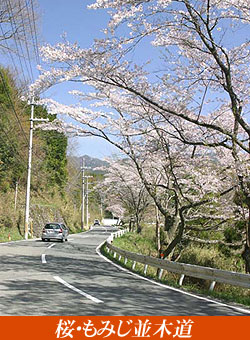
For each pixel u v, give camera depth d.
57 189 51.19
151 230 40.09
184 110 13.59
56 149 47.94
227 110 13.95
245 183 11.82
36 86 12.48
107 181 32.66
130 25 11.00
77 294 8.27
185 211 16.52
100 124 15.78
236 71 12.57
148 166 17.86
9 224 32.78
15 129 36.38
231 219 16.22
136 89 12.80
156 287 9.95
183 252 20.67
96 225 85.62
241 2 10.73
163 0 10.39
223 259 19.97
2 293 8.10
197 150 15.89
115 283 10.28
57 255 17.55
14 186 39.56
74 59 11.64
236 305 7.93
